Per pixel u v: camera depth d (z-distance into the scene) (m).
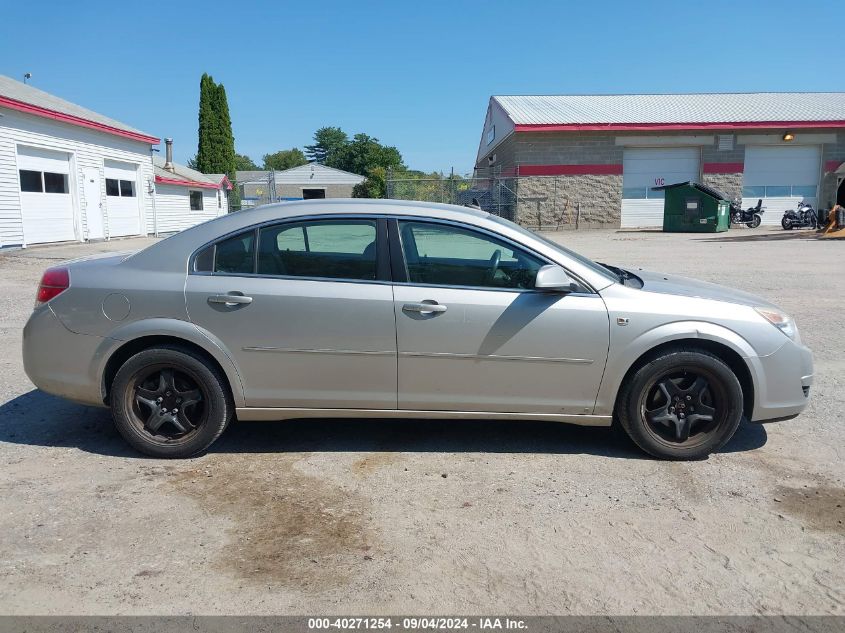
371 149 83.00
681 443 4.31
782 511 3.65
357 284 4.17
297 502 3.72
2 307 9.67
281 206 4.33
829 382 6.02
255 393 4.21
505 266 4.24
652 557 3.20
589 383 4.21
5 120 17.80
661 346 4.24
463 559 3.17
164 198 30.91
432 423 5.00
